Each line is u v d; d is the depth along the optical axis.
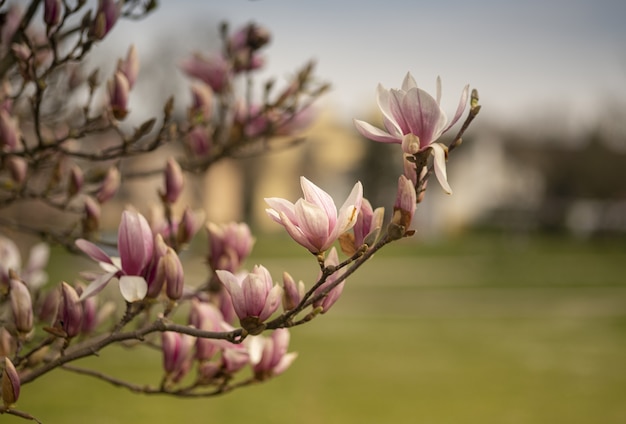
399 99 1.69
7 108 2.92
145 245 1.95
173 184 2.57
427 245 59.41
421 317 27.73
